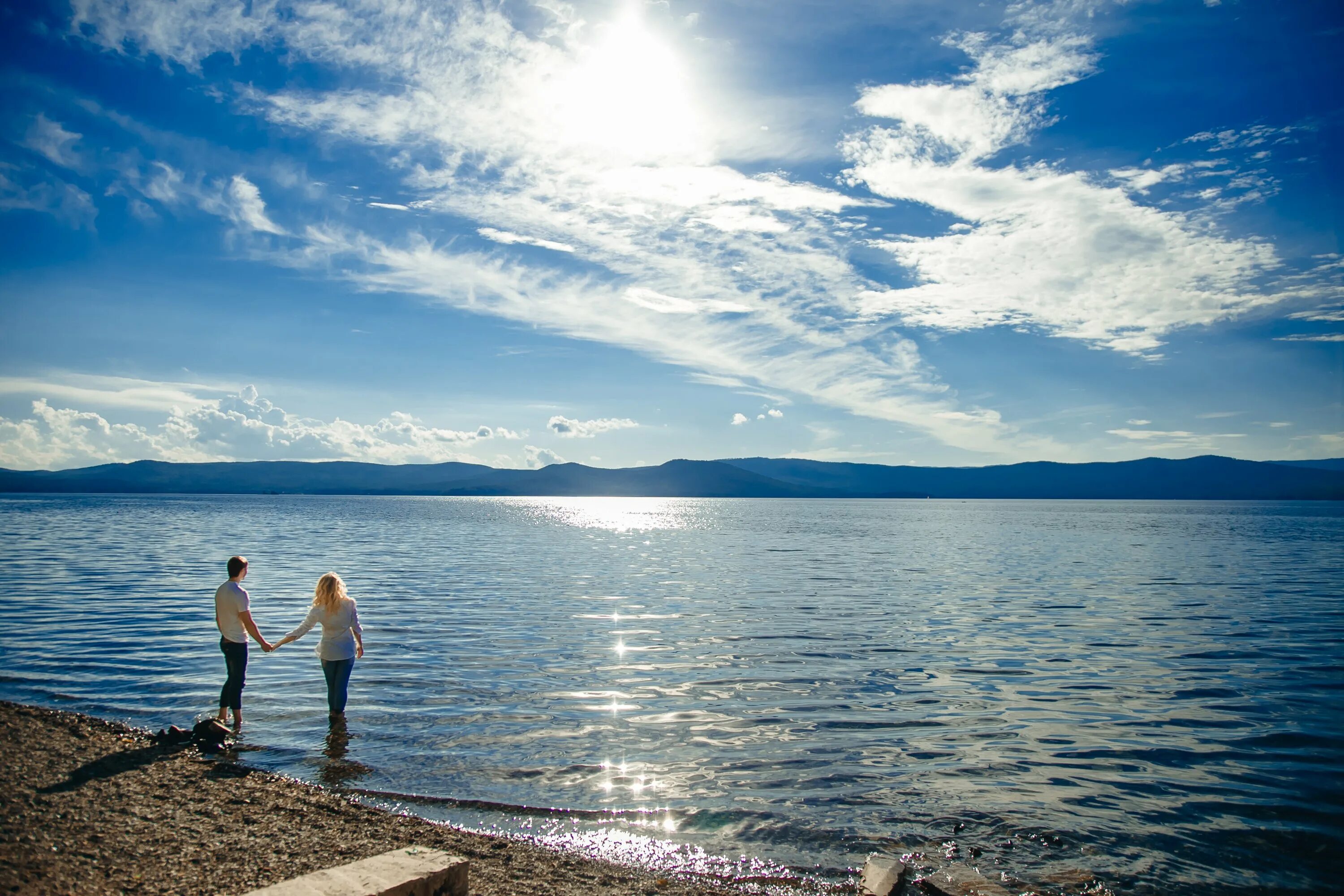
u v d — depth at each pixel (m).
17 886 6.21
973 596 29.25
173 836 7.60
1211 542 68.44
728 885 7.21
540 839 8.10
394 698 13.63
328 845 7.54
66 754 10.05
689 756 10.84
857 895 7.04
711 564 43.50
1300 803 9.36
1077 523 119.38
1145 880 7.43
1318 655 18.12
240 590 12.08
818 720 12.63
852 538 76.56
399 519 117.12
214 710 12.83
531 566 40.66
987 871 7.57
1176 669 16.59
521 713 12.81
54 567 35.44
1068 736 11.92
